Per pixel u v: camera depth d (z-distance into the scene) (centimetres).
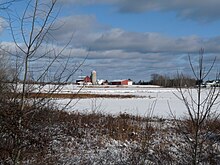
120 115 1841
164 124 1517
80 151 1016
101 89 6556
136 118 1573
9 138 438
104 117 1628
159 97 4412
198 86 511
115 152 1043
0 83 426
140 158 859
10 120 427
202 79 505
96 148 1088
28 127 437
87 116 1514
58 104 483
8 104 430
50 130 492
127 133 1269
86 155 992
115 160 957
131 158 875
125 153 1025
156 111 2533
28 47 428
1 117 427
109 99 3766
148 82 11394
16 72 432
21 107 431
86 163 892
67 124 743
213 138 612
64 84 448
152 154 887
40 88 443
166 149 898
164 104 3253
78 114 1461
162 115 2116
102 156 994
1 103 428
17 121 429
